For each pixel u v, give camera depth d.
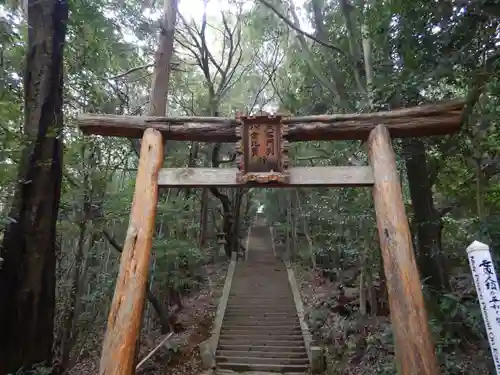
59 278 7.79
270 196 21.69
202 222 15.63
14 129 5.52
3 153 4.63
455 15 4.07
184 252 9.68
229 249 18.09
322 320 9.82
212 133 4.30
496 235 3.74
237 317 10.92
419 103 5.61
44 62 5.14
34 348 4.56
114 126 4.31
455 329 5.23
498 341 2.39
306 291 12.77
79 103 6.98
